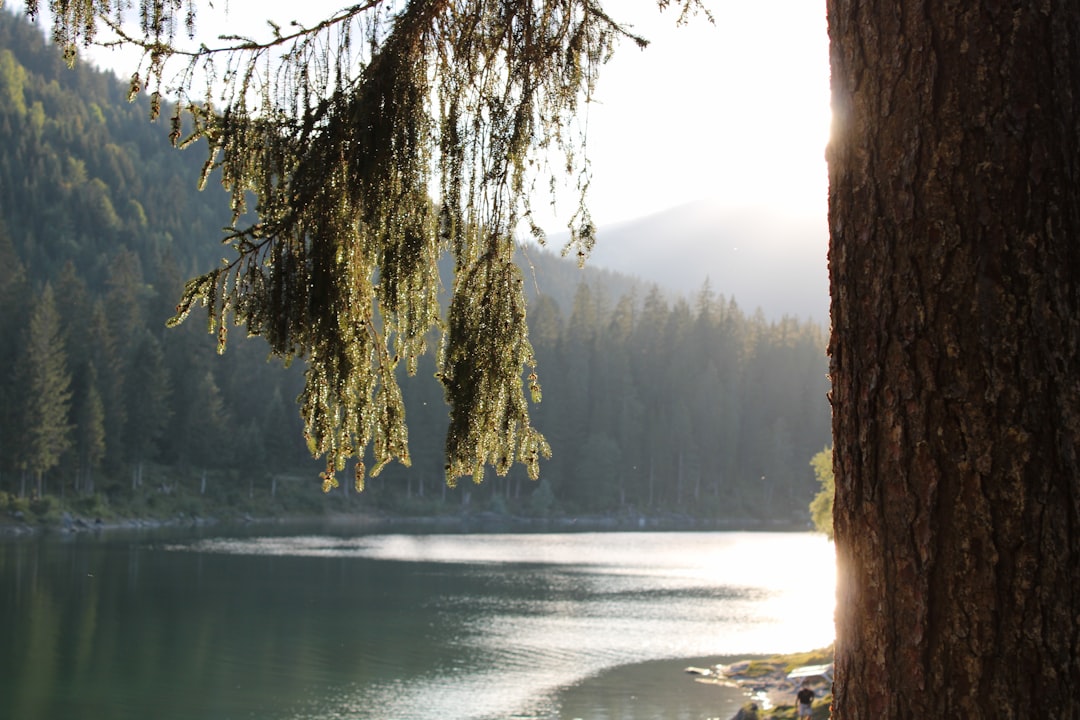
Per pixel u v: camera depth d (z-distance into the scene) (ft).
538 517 311.06
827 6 8.07
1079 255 6.65
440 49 11.52
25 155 426.51
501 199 11.39
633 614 107.45
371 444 11.55
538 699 64.54
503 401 11.33
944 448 6.77
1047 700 6.26
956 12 7.00
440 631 93.09
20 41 572.92
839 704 7.43
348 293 11.12
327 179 11.06
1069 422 6.46
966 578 6.59
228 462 280.31
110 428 244.01
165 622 92.89
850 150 7.60
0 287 228.02
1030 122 6.74
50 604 100.53
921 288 6.98
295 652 80.18
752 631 96.22
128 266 328.29
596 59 11.51
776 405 390.21
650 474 344.08
